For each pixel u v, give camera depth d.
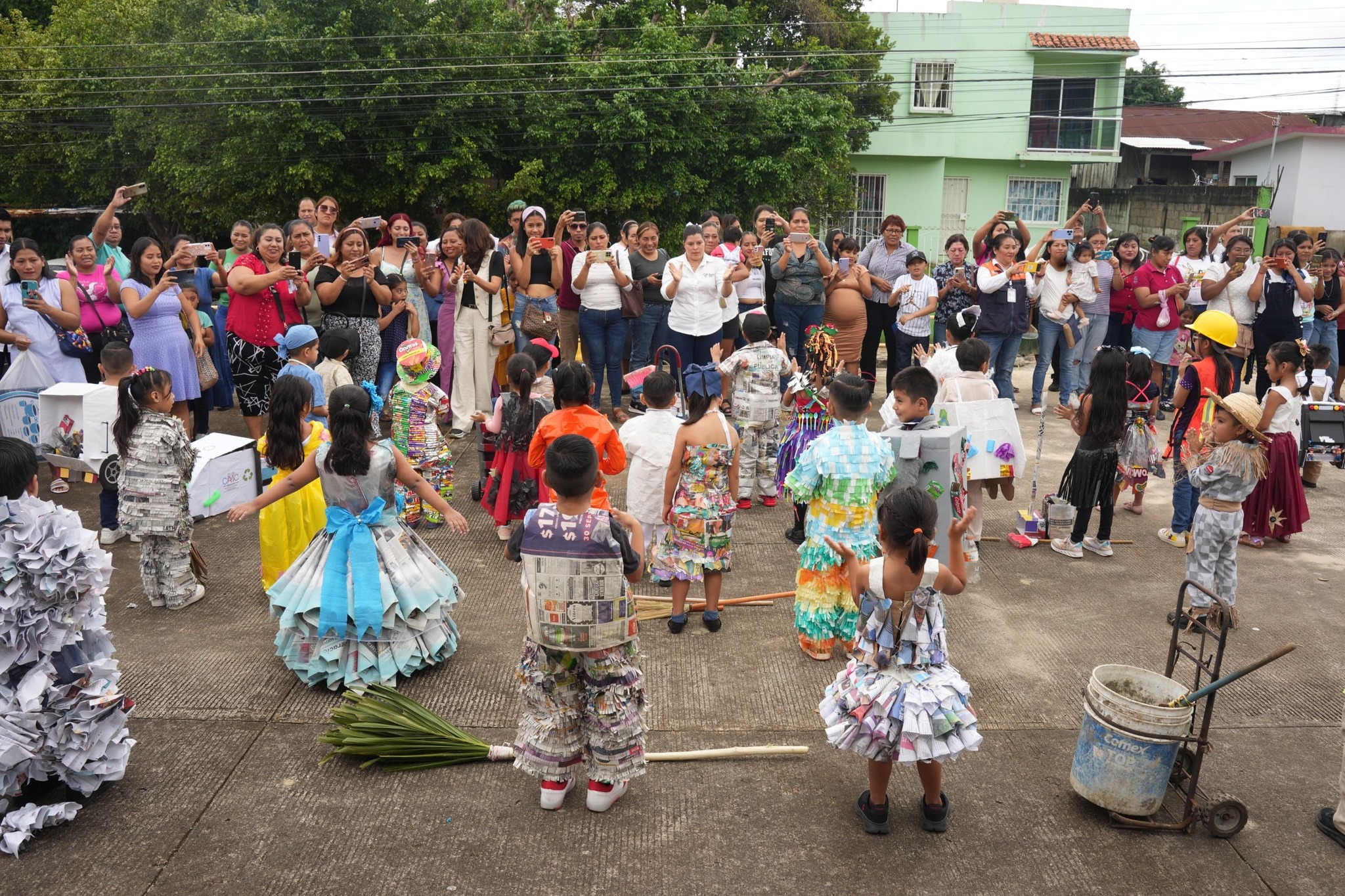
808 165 23.02
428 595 4.99
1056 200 30.89
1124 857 3.77
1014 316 9.67
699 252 9.29
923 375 5.39
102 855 3.70
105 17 24.27
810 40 25.23
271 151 19.78
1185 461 6.47
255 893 3.51
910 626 3.71
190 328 8.45
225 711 4.71
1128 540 7.20
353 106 19.58
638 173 21.39
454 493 7.93
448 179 20.23
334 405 4.79
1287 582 6.50
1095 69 29.45
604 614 3.78
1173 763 3.93
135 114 22.14
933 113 29.19
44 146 24.70
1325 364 8.54
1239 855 3.80
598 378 9.64
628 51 21.42
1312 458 8.47
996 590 6.29
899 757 3.63
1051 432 10.08
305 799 4.06
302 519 5.84
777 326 9.98
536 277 9.05
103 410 7.25
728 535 5.61
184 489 5.76
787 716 4.75
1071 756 4.46
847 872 3.67
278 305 8.27
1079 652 5.44
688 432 5.43
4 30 25.72
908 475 5.40
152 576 5.80
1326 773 4.36
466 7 20.67
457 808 4.02
